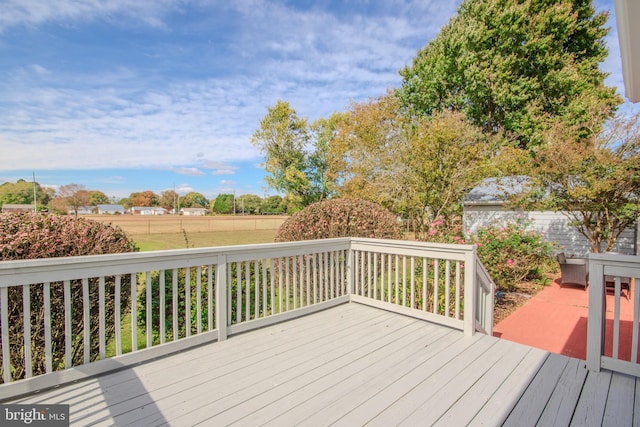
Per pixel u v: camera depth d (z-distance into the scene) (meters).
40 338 2.56
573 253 10.28
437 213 10.41
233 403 2.07
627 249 9.66
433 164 9.48
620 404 2.06
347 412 1.97
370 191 12.16
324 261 4.27
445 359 2.71
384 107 14.26
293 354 2.82
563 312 5.57
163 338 2.79
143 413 1.96
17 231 2.50
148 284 2.73
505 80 14.52
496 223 10.09
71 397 2.13
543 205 8.16
